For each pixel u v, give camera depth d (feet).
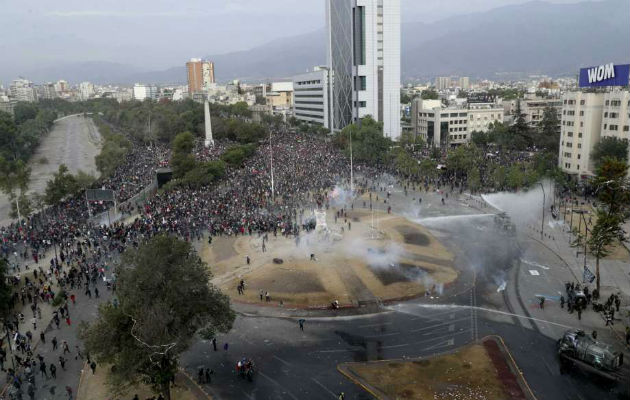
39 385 183.73
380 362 192.44
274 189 471.21
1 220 443.32
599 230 249.75
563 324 221.25
